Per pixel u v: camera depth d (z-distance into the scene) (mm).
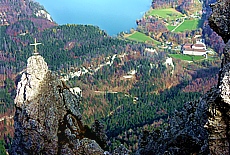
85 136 43969
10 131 100312
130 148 75812
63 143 42375
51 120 43219
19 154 44906
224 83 20641
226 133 21125
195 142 32125
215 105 21156
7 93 130500
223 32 26109
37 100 44031
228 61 22781
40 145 42844
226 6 25969
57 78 46094
